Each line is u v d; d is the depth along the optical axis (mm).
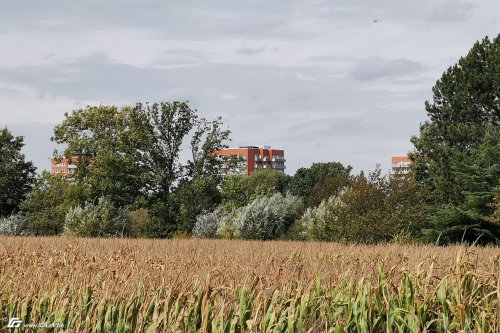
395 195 37219
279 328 8961
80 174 76500
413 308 9125
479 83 54094
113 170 70000
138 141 72312
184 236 56000
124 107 79750
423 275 10070
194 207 60031
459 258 10109
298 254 17969
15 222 64188
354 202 37438
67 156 77938
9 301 10602
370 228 35781
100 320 9641
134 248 22781
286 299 9836
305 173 117438
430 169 55562
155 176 72625
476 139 54250
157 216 60188
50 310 10273
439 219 40750
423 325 9172
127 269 13242
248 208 50281
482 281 9844
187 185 63406
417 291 9539
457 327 9047
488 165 47094
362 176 39156
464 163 48219
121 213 57125
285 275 11188
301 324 9117
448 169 53375
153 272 12336
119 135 77250
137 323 9531
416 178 58969
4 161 74000
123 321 9680
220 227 53531
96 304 10086
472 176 44781
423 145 57312
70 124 79062
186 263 16016
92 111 78875
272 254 17891
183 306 9719
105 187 68438
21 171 74500
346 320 9414
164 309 9438
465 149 54688
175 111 73188
